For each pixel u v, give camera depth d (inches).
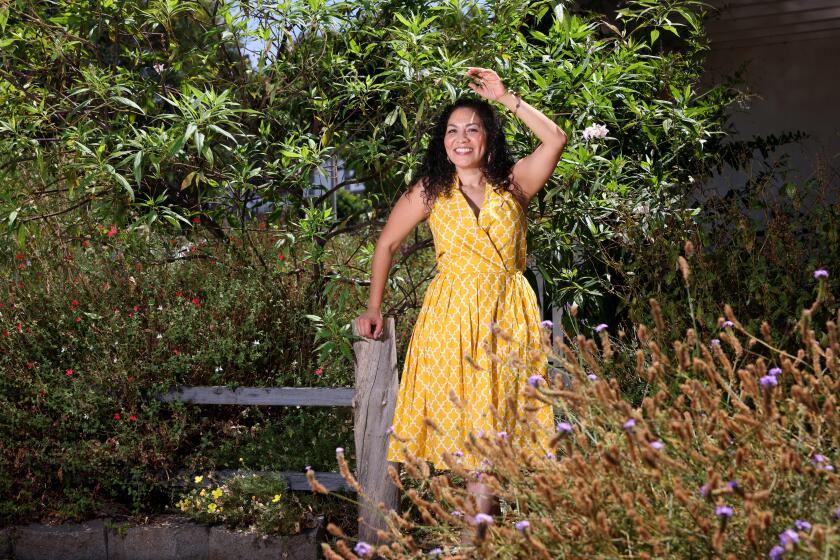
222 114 129.3
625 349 144.3
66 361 143.2
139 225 143.9
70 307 143.9
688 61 168.1
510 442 102.4
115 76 150.3
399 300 170.9
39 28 151.7
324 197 161.8
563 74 139.3
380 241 120.0
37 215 151.1
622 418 73.5
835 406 76.9
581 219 148.8
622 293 168.9
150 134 135.0
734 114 296.4
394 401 120.6
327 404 133.3
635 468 72.0
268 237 165.9
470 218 109.8
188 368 137.9
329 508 133.3
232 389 135.8
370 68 162.2
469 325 107.8
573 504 72.6
